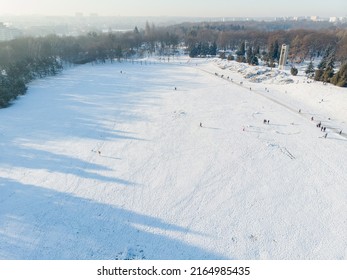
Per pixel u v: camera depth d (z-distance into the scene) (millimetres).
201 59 171250
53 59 137250
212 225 36406
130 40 195125
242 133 63719
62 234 34969
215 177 46875
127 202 40906
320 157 53031
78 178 46688
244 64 140750
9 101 87000
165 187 44344
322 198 41344
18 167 49938
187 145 58219
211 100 88875
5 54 115312
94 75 129250
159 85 110062
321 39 162500
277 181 45562
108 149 56750
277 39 168500
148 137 62219
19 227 35969
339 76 92375
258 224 36406
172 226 36344
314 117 73312
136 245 33375
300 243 33281
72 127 68062
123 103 86812
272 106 82375
